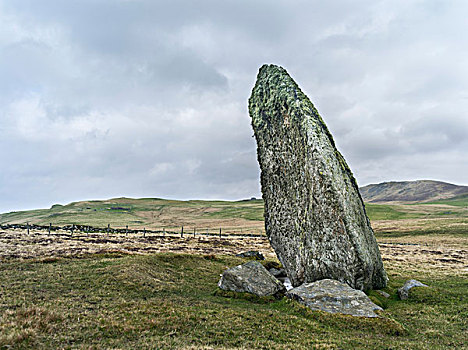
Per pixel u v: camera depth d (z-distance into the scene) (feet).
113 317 47.50
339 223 67.87
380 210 599.16
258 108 100.32
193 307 56.75
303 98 87.10
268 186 91.91
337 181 71.10
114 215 559.38
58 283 67.67
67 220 459.32
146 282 72.64
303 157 78.74
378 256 76.69
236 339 42.42
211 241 224.33
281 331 46.39
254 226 419.54
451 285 80.18
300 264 74.49
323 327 48.91
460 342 44.16
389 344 42.80
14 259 96.58
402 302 65.41
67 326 42.34
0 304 49.65
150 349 37.09
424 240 248.32
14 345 34.47
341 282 65.36
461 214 497.87
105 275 75.10
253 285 70.08
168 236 251.19
